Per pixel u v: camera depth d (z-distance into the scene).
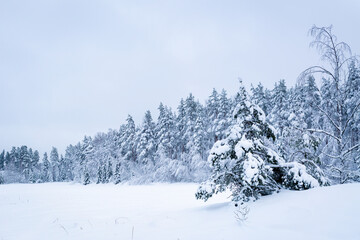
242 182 7.15
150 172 36.53
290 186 7.26
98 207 11.55
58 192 23.38
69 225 6.93
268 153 7.59
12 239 5.55
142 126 41.81
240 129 7.71
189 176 33.09
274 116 28.42
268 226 4.50
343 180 8.87
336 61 8.76
